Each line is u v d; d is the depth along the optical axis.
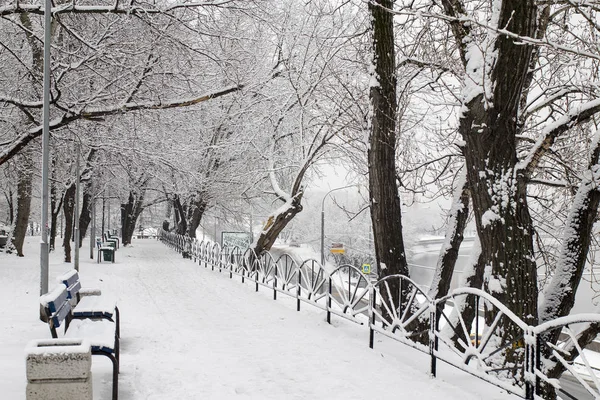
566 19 11.02
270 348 8.93
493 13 7.74
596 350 20.31
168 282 19.92
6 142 17.22
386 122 10.75
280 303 14.63
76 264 23.33
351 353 8.60
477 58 8.04
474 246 9.93
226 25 17.86
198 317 12.12
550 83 11.70
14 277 19.52
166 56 16.64
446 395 6.44
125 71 16.16
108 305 8.14
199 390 6.50
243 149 26.19
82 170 27.91
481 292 6.29
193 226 37.00
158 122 18.92
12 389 6.04
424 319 10.29
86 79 17.55
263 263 17.70
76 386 4.94
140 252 40.66
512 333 7.41
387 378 7.16
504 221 7.66
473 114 7.86
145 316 12.05
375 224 10.88
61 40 17.95
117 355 7.09
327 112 17.81
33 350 4.92
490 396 6.41
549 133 7.68
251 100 24.00
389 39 10.66
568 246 8.46
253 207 39.84
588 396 13.85
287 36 20.08
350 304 10.15
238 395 6.36
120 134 20.39
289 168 26.27
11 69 18.16
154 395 6.27
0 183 35.62
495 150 7.75
